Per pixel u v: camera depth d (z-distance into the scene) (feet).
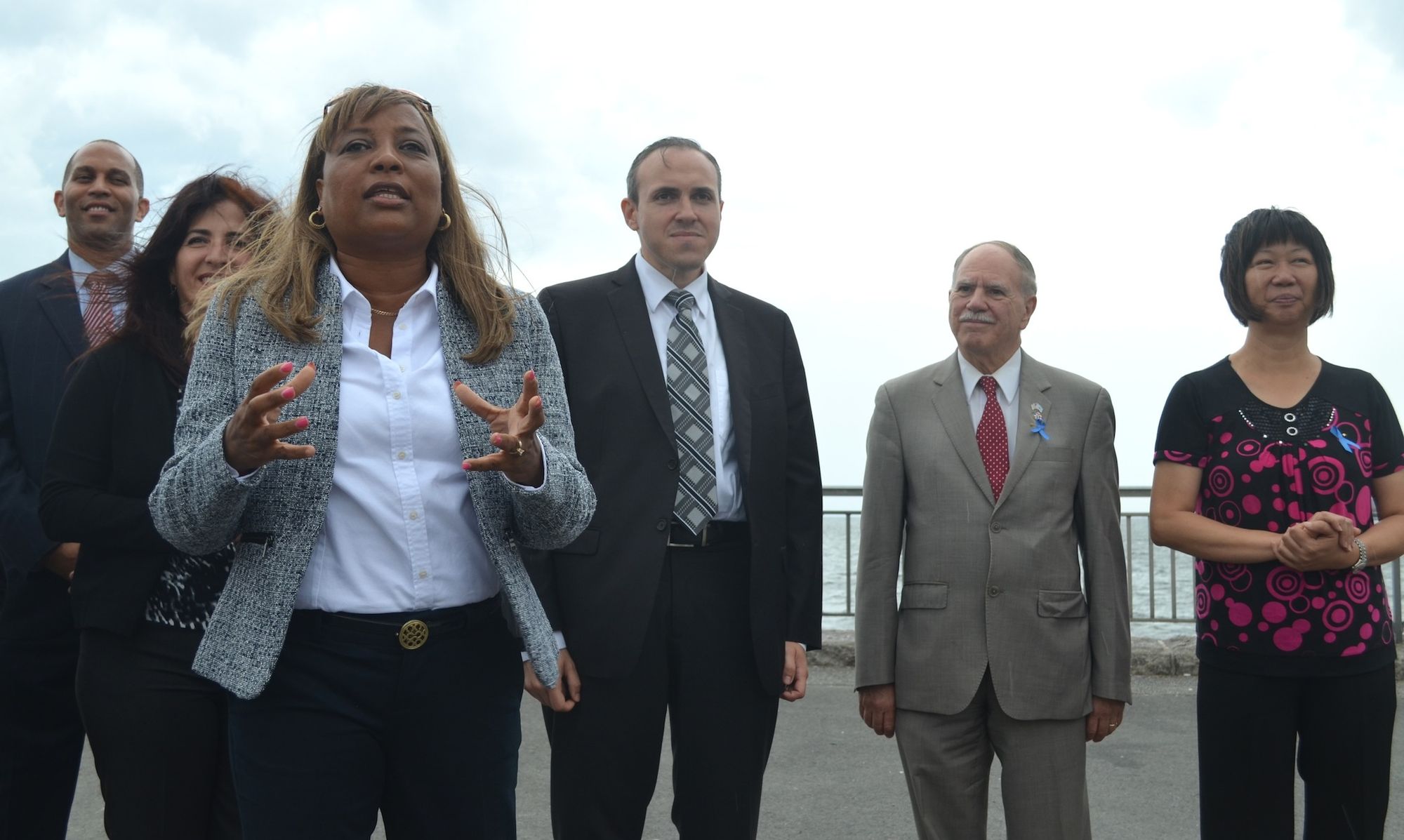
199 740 8.27
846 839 13.64
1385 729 9.89
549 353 7.62
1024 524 10.48
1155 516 10.73
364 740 6.71
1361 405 10.42
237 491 6.03
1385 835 13.35
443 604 6.85
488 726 7.04
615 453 10.07
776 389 10.62
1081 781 10.45
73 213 12.16
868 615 10.90
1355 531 9.87
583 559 9.90
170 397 8.59
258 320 6.72
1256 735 10.02
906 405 11.12
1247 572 10.06
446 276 7.21
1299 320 10.37
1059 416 10.71
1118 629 10.50
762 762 10.31
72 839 13.60
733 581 10.16
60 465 8.30
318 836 6.55
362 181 6.70
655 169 10.51
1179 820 14.10
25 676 10.09
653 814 14.67
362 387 6.75
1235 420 10.43
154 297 8.84
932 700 10.44
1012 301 10.68
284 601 6.42
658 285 10.63
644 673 9.77
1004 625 10.31
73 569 9.92
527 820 14.42
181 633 8.25
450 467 6.89
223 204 9.00
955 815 10.55
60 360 10.73
